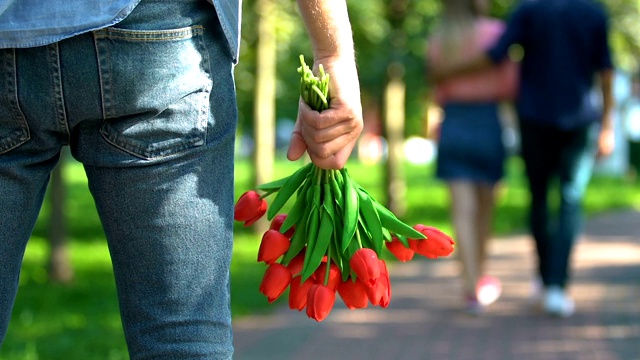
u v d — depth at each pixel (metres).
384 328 7.55
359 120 2.31
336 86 2.27
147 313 2.15
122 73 2.04
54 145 2.13
